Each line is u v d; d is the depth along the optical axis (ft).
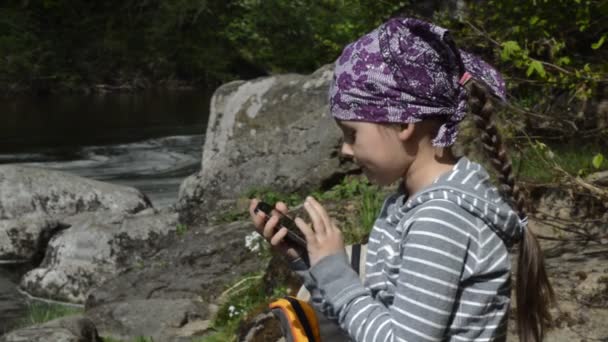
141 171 53.57
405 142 7.09
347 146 7.39
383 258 7.16
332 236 7.25
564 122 24.17
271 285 21.72
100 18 103.19
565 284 15.25
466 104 7.13
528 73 17.38
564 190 19.48
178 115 78.07
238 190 33.60
